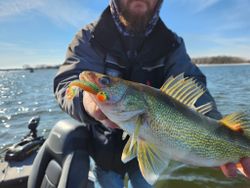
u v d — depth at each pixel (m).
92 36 0.63
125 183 0.72
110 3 0.63
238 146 0.51
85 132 0.64
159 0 0.62
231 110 2.50
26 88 6.84
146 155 0.44
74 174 0.58
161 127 0.45
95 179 0.70
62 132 0.63
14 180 0.78
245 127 0.52
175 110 0.46
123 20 0.62
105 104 0.43
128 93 0.43
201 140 0.48
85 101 0.47
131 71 0.64
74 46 0.63
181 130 0.46
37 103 3.75
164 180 1.10
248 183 1.07
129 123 0.44
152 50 0.63
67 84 0.58
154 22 0.63
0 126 2.44
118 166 0.65
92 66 0.63
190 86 0.48
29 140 0.93
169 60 0.65
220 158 0.50
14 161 0.87
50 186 0.61
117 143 0.63
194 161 0.48
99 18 0.63
